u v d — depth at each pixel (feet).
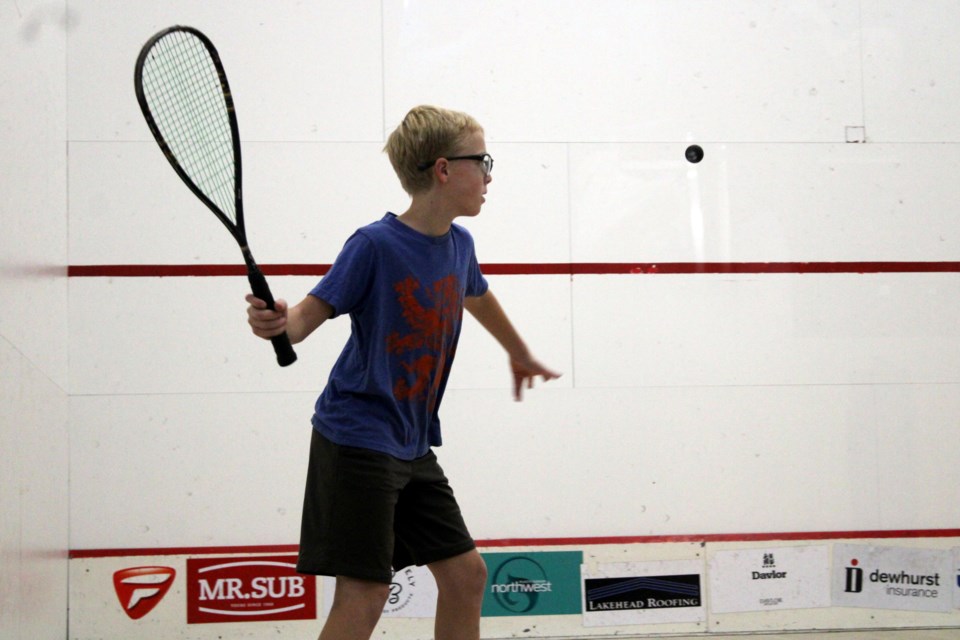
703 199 22.61
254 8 22.03
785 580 21.89
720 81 22.84
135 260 21.31
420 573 20.99
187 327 21.36
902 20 23.18
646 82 22.71
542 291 22.17
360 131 22.07
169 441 21.12
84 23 21.52
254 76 21.97
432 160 12.18
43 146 17.15
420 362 12.14
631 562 21.71
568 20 22.67
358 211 21.93
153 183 21.44
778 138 22.82
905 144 22.98
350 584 11.59
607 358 22.15
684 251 22.49
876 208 22.82
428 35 22.35
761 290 22.52
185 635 20.79
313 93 22.02
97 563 20.74
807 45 23.00
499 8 22.56
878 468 22.30
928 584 22.07
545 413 21.91
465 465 21.68
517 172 22.34
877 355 22.57
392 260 11.82
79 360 21.03
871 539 22.12
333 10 22.18
